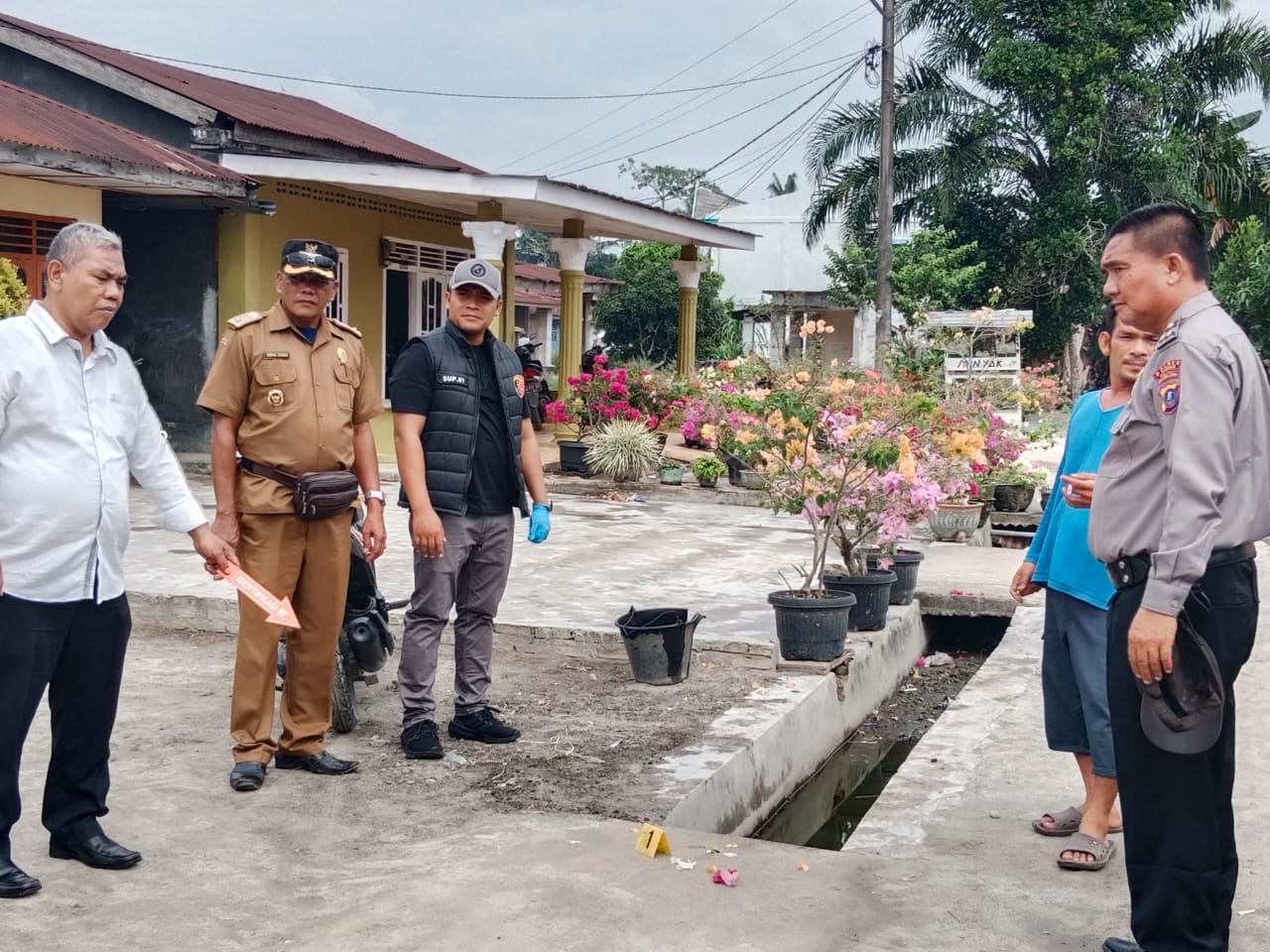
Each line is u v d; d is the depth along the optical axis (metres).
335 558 4.76
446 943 3.41
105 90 14.85
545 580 8.56
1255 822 4.53
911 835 4.44
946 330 20.23
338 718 5.38
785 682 6.40
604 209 16.56
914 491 6.95
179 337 14.45
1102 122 25.80
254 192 13.52
